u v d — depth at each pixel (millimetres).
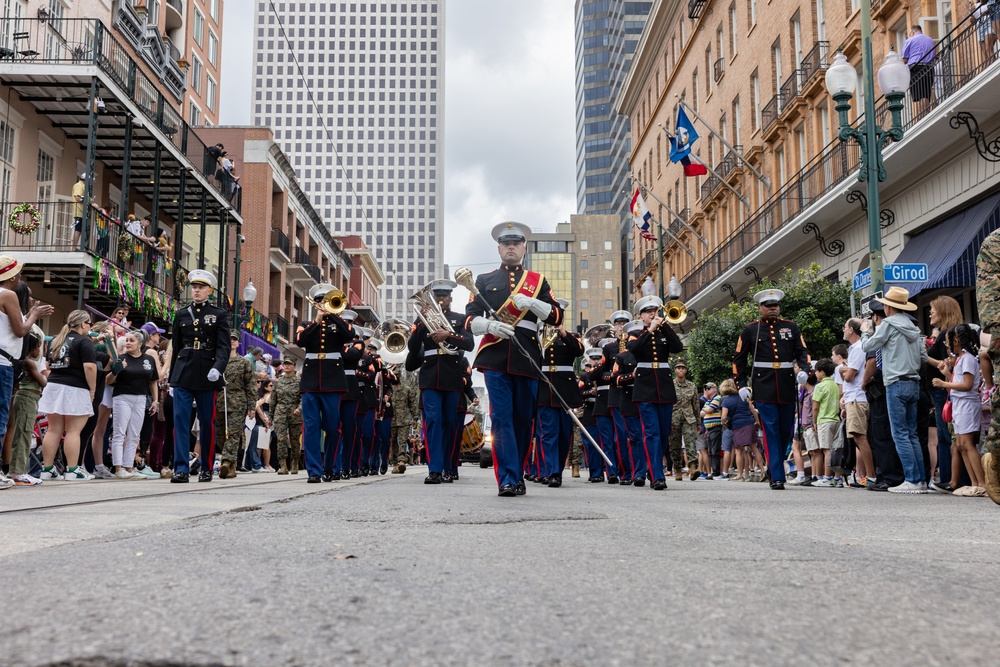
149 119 23031
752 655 1818
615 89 126062
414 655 1787
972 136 16453
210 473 10008
